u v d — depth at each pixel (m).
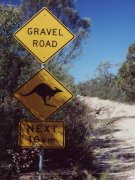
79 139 11.85
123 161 13.62
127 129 22.19
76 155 11.65
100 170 11.87
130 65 50.06
